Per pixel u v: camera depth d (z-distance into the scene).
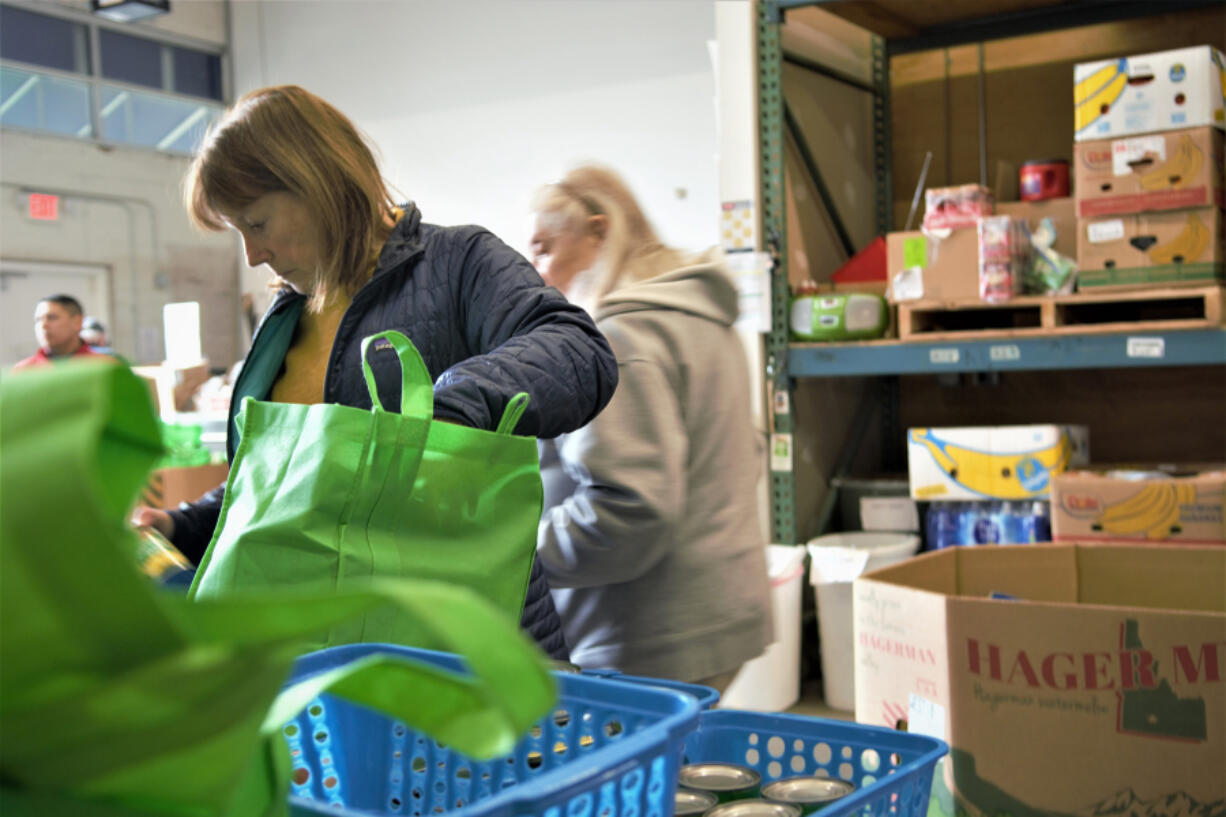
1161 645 1.26
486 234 1.45
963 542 3.91
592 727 0.73
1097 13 4.52
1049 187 4.02
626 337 1.81
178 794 0.40
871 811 0.80
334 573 0.89
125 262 8.74
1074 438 3.95
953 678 1.37
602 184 2.03
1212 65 3.40
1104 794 1.29
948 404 4.90
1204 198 3.40
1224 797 1.24
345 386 1.41
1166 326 3.51
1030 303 3.71
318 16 8.52
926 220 3.86
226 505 0.95
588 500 1.78
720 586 1.86
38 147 8.20
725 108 4.12
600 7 7.11
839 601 3.88
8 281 8.15
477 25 7.64
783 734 0.98
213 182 1.35
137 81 8.77
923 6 4.53
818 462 4.48
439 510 0.92
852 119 4.86
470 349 1.41
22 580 0.34
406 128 8.03
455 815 0.50
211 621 0.36
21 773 0.38
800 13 4.39
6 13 8.04
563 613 1.93
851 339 4.05
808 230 4.46
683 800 0.84
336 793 0.85
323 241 1.38
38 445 0.34
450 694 0.45
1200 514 3.12
